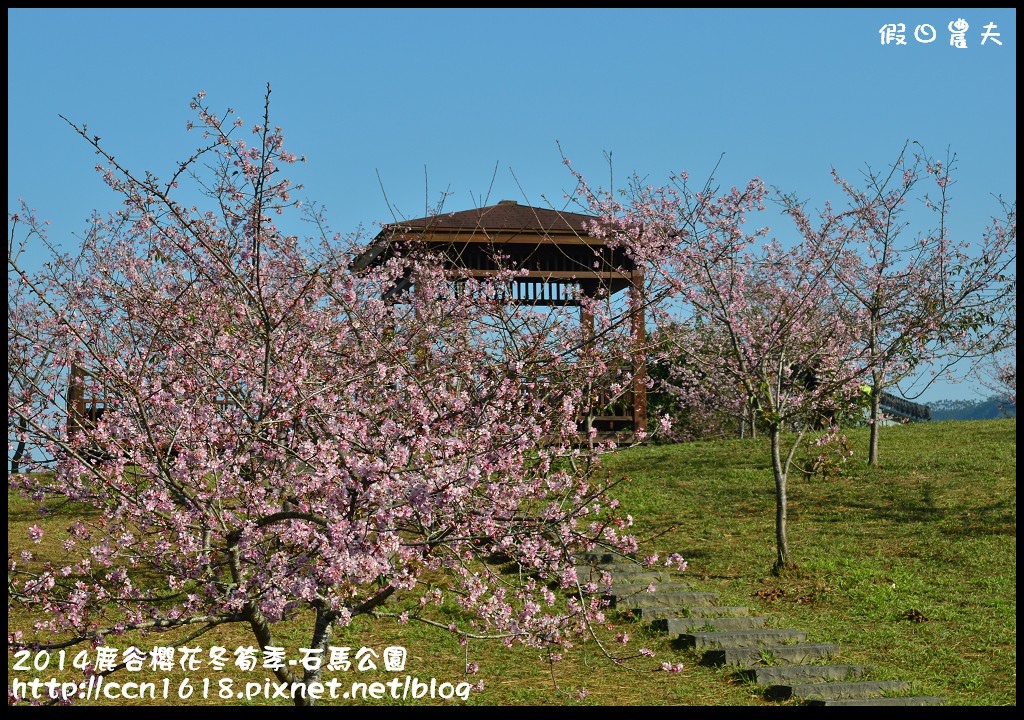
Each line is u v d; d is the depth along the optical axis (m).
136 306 9.26
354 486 6.60
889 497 17.94
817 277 15.35
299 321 9.04
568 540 8.06
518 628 8.02
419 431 7.36
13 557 12.98
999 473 18.97
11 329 8.04
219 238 9.43
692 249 14.47
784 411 15.33
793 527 16.55
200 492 7.48
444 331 10.43
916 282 18.39
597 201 14.99
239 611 7.25
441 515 7.25
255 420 7.55
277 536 7.23
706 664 10.89
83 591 7.14
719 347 16.44
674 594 12.82
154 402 8.09
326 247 12.77
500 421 8.56
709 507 17.86
